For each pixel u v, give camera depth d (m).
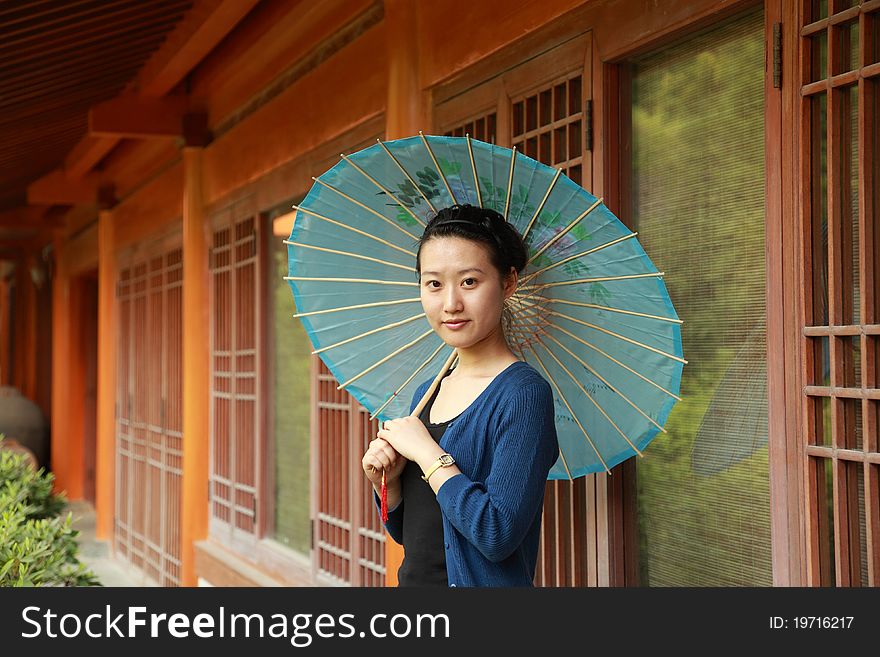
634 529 2.76
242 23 5.37
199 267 6.35
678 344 2.09
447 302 1.89
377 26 4.03
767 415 2.29
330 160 4.54
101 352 9.11
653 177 2.70
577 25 2.85
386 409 2.38
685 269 2.59
